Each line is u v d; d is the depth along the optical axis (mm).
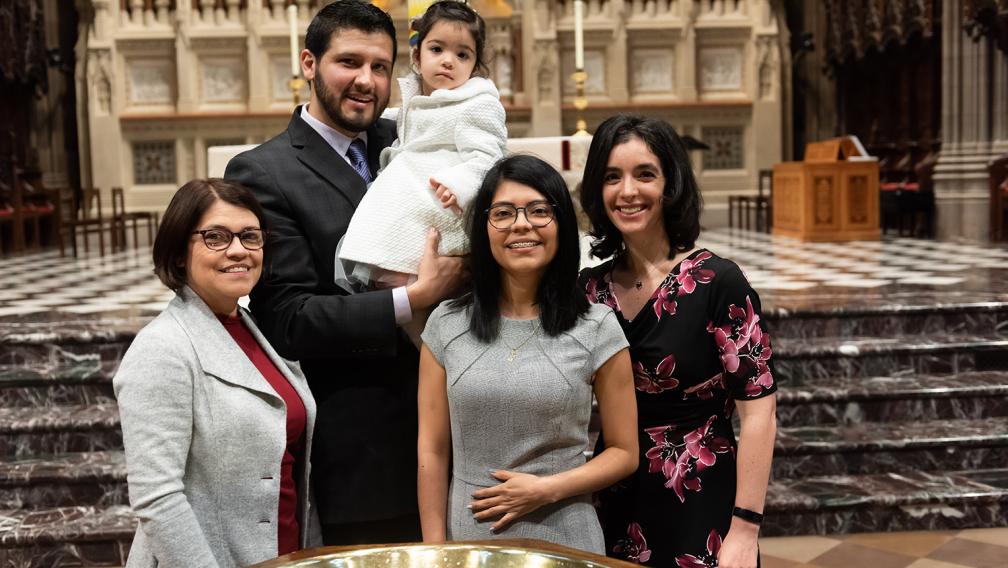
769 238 10562
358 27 2293
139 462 1862
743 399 2145
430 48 2381
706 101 12398
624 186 2168
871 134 11898
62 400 4621
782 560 3688
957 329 5207
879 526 3949
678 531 2162
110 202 11984
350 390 2371
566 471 2059
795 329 5160
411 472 2375
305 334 2193
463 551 1497
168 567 1833
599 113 12195
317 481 2363
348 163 2416
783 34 12695
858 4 11562
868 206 10016
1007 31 9492
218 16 11945
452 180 2193
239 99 12055
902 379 4836
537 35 11859
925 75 10758
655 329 2189
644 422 2234
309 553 1519
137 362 1922
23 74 11320
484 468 2062
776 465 4246
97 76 11859
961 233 9969
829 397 4535
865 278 6539
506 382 2020
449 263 2217
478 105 2301
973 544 3795
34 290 6922
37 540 3691
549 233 2014
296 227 2332
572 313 2064
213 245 1986
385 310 2182
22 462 4219
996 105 9727
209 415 1961
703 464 2184
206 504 1964
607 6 12180
